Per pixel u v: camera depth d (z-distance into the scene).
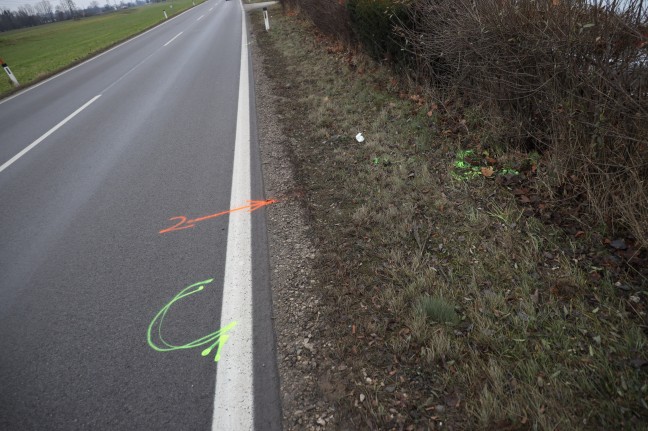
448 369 2.12
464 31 3.89
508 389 1.98
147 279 3.09
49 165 5.48
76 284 3.11
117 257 3.38
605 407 1.84
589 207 3.01
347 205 3.73
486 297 2.50
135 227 3.79
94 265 3.31
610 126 2.75
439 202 3.53
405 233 3.20
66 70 14.13
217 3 42.94
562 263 2.70
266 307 2.71
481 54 3.85
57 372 2.38
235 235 3.51
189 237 3.55
